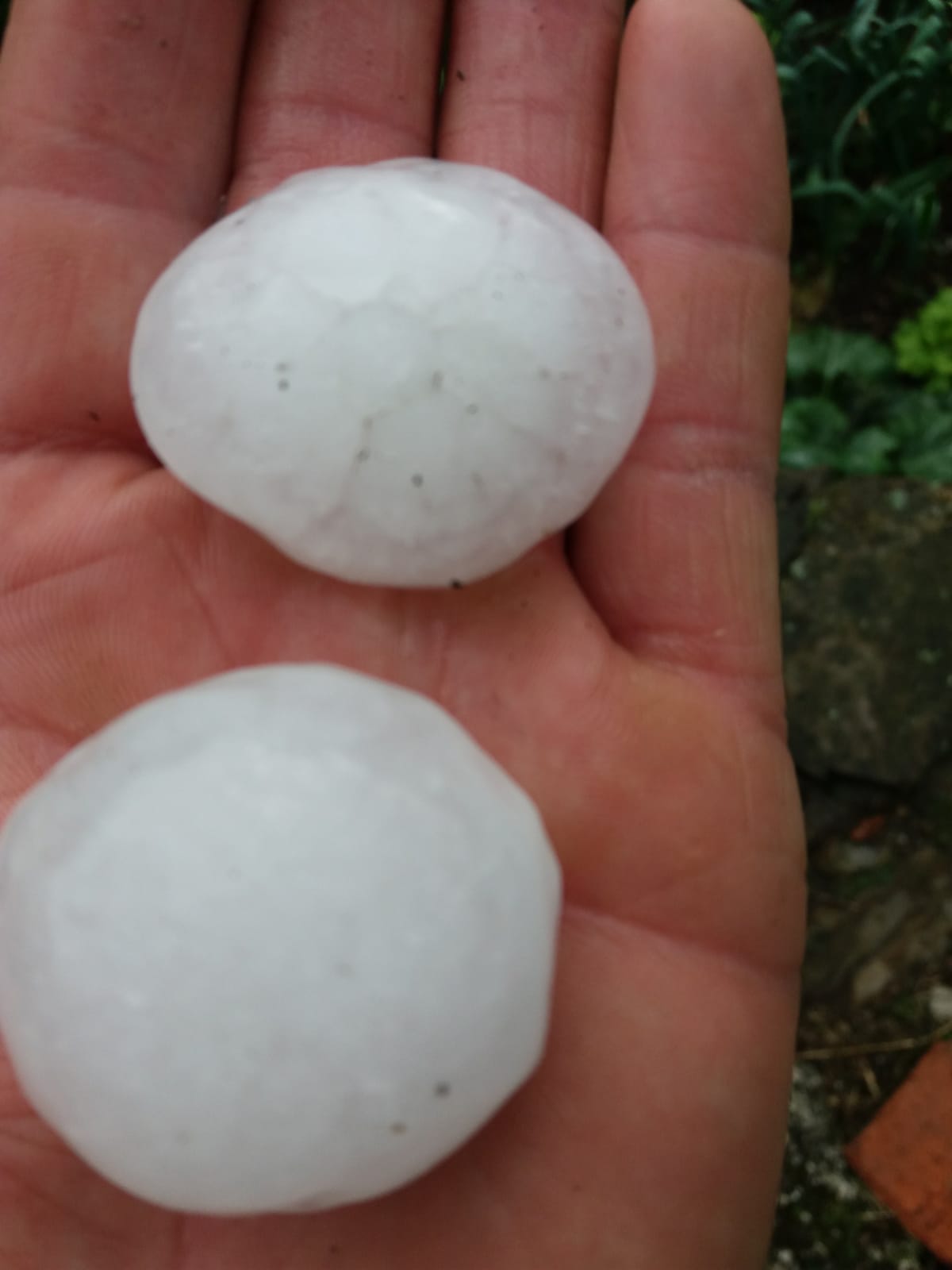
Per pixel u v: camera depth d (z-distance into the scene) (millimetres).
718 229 138
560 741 130
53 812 113
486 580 134
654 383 136
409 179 130
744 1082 126
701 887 128
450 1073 108
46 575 132
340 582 133
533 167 149
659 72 137
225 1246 119
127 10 136
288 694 116
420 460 122
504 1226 119
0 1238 116
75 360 137
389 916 107
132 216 141
